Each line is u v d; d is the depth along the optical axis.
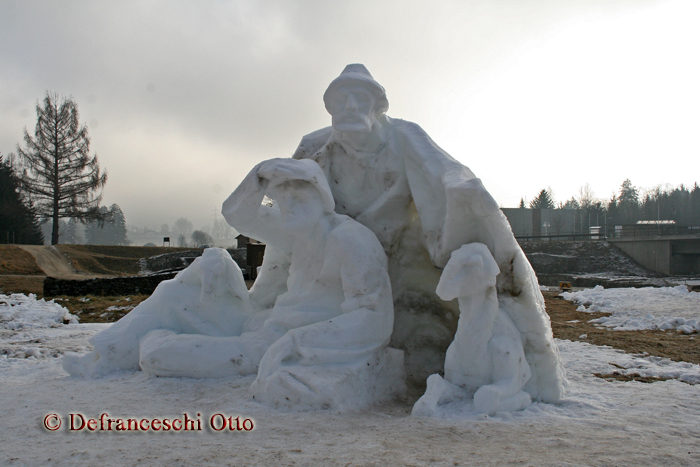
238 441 2.91
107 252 36.91
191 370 4.47
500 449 2.75
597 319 10.59
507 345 3.87
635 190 79.44
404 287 5.52
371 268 4.55
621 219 68.06
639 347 7.32
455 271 3.74
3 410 3.62
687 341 7.86
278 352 4.03
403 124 5.60
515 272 4.12
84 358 4.93
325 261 4.73
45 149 39.09
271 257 5.83
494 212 3.95
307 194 4.79
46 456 2.62
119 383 4.43
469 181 4.05
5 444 2.85
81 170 40.34
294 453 2.64
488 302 3.87
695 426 3.45
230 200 4.99
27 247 33.16
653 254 34.72
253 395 3.90
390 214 5.51
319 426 3.23
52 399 3.93
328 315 4.61
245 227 5.14
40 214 40.31
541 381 4.11
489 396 3.62
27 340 7.59
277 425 3.25
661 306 11.97
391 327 4.55
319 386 3.66
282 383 3.74
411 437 2.99
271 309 5.26
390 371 4.51
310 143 5.99
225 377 4.48
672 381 5.05
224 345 4.60
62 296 16.33
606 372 5.54
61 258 32.44
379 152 5.52
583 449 2.80
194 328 5.09
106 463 2.50
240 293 5.28
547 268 36.03
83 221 41.53
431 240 4.84
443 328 5.33
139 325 5.02
